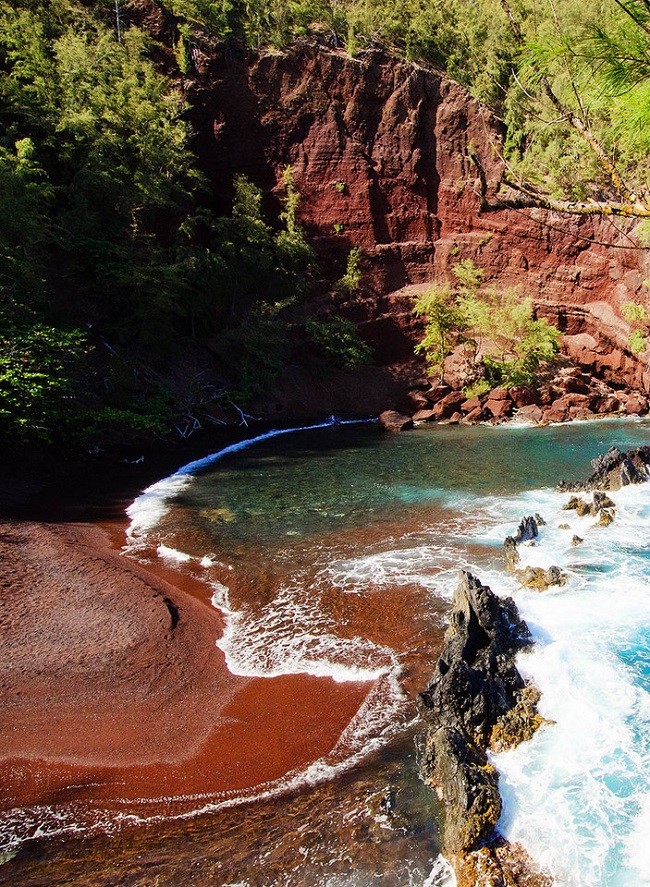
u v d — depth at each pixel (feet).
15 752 28.25
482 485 70.38
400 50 148.05
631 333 126.62
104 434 87.76
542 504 62.18
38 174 94.38
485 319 127.03
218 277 119.03
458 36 142.31
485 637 33.32
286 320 132.05
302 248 134.10
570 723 28.02
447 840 22.25
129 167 108.68
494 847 21.85
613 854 21.33
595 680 30.91
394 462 83.35
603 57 11.86
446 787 24.16
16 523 55.16
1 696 31.63
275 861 21.83
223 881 21.11
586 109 12.87
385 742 28.04
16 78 104.68
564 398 120.16
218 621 40.60
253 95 136.98
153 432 94.84
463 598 34.47
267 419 116.78
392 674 33.35
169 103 122.62
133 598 41.91
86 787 26.25
